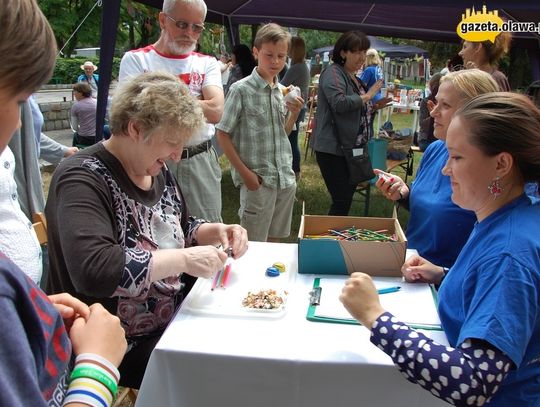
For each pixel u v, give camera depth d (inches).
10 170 54.8
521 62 324.8
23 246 54.7
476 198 43.8
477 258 41.4
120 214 56.2
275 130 113.7
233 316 52.4
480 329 37.2
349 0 144.3
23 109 71.8
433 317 52.1
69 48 538.3
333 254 61.8
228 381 46.3
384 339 41.3
